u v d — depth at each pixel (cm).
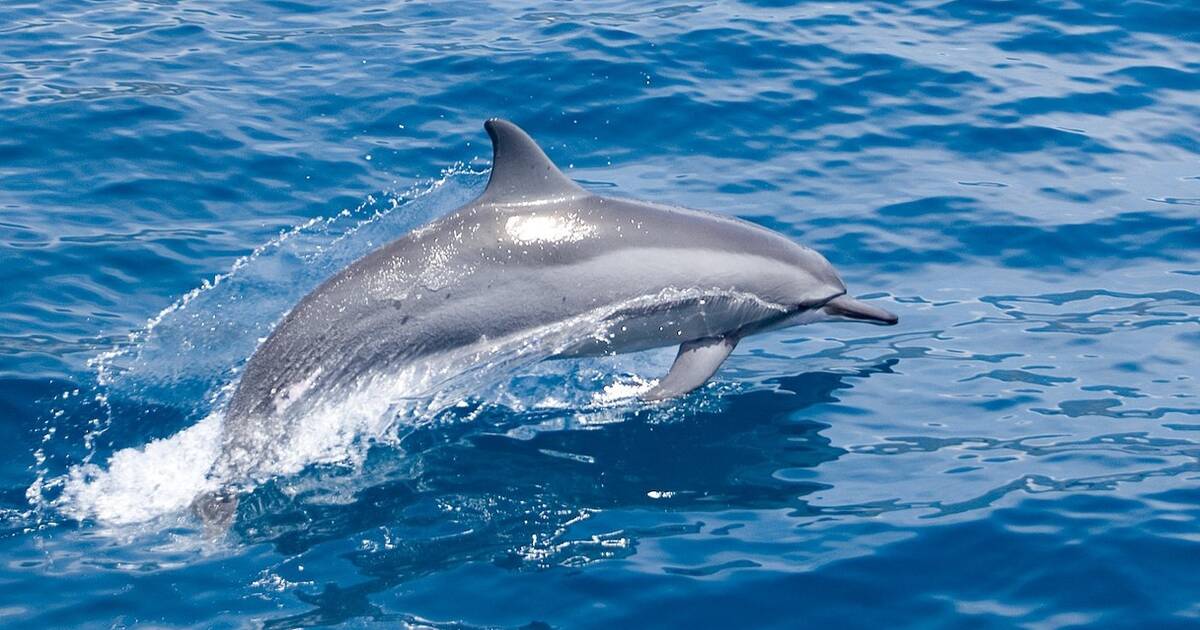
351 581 880
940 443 1053
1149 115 1694
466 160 1558
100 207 1426
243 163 1531
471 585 873
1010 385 1139
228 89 1727
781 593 861
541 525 946
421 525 947
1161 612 833
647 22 1947
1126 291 1298
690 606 849
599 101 1698
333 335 1039
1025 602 848
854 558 896
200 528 942
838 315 1216
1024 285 1318
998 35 1927
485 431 1076
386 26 1962
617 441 1067
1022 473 999
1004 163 1573
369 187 1494
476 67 1781
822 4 2036
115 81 1741
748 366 1201
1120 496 958
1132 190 1502
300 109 1673
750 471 1019
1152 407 1094
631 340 1127
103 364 1150
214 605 855
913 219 1440
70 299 1248
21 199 1433
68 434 1054
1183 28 1941
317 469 1012
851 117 1681
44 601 857
